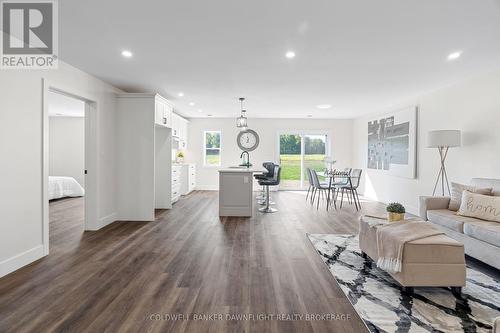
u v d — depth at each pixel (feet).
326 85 15.61
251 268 9.29
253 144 29.14
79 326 6.10
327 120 29.25
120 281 8.27
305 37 9.40
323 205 21.12
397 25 8.50
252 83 15.30
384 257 8.15
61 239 12.38
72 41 9.67
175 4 7.36
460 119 14.58
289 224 15.24
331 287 8.02
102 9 7.59
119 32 9.01
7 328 6.00
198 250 11.00
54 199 22.77
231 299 7.30
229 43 9.90
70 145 26.78
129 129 15.96
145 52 10.72
